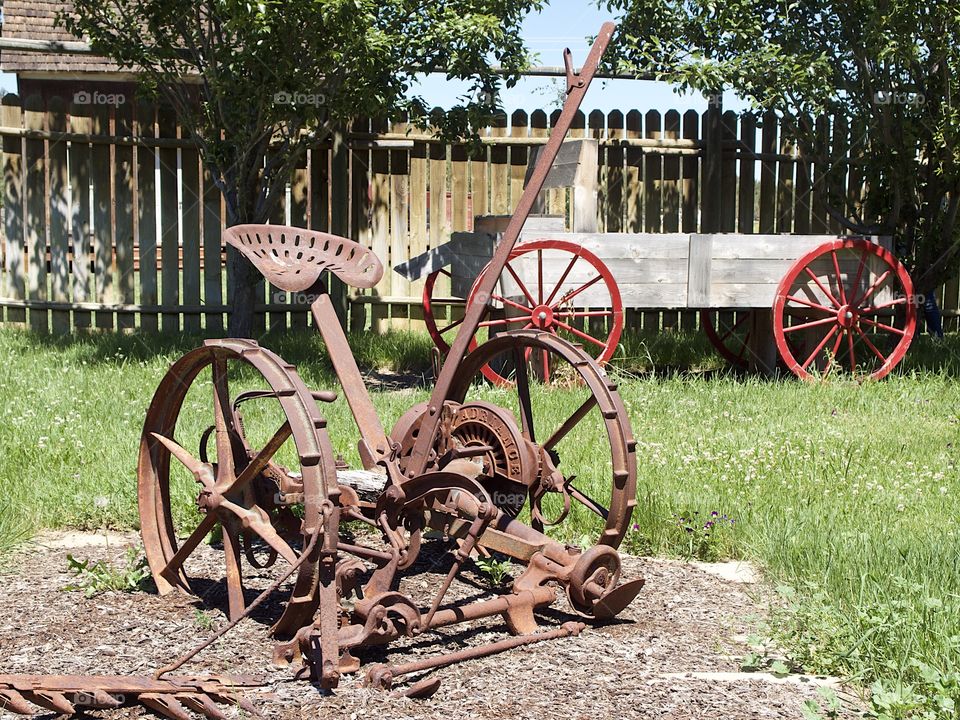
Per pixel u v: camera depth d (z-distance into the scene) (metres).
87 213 12.26
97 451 6.93
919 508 6.20
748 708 3.68
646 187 13.12
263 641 4.23
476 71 10.53
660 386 9.51
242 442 4.74
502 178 13.03
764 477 6.71
